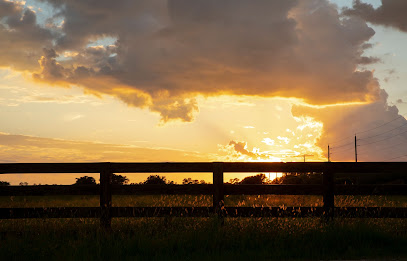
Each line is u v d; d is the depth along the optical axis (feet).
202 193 23.84
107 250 18.61
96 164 23.93
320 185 24.11
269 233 20.89
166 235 20.67
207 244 19.61
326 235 20.61
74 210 23.27
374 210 23.72
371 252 18.66
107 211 23.27
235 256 17.78
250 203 27.04
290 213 23.47
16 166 23.71
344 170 24.18
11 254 18.35
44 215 23.03
